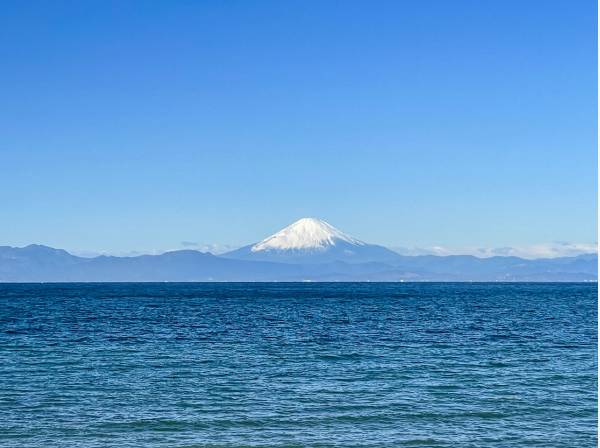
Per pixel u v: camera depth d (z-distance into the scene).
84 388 43.41
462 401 39.84
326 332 80.19
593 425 34.91
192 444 31.58
